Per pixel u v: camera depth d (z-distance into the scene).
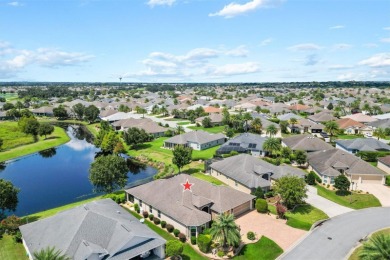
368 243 36.28
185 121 172.75
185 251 44.81
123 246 39.50
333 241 46.12
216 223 43.91
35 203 65.94
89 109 175.50
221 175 74.31
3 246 45.53
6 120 186.00
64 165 96.06
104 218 44.19
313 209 57.66
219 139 116.50
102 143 105.62
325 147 95.25
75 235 40.94
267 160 87.00
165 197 55.81
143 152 105.75
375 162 88.50
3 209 52.94
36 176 85.00
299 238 47.25
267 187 65.62
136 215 56.91
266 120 140.38
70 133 149.75
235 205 54.59
